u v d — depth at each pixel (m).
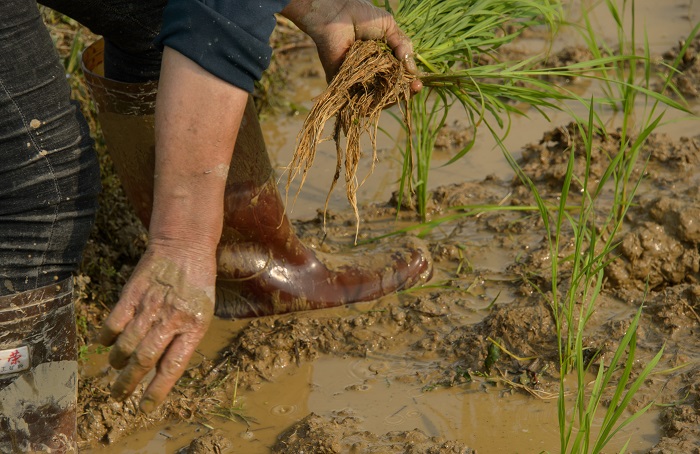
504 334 2.57
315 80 4.43
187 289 1.69
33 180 1.75
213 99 1.66
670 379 2.36
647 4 5.00
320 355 2.61
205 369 2.56
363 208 3.39
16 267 1.79
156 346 1.68
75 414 1.97
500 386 2.41
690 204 2.94
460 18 2.59
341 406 2.39
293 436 2.25
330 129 3.91
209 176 1.70
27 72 1.70
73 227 1.84
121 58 2.34
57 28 3.83
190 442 2.29
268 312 2.77
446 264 3.04
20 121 1.71
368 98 2.22
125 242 3.02
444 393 2.41
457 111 4.11
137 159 2.46
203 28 1.64
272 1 1.72
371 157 3.75
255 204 2.60
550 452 2.17
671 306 2.60
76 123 1.82
